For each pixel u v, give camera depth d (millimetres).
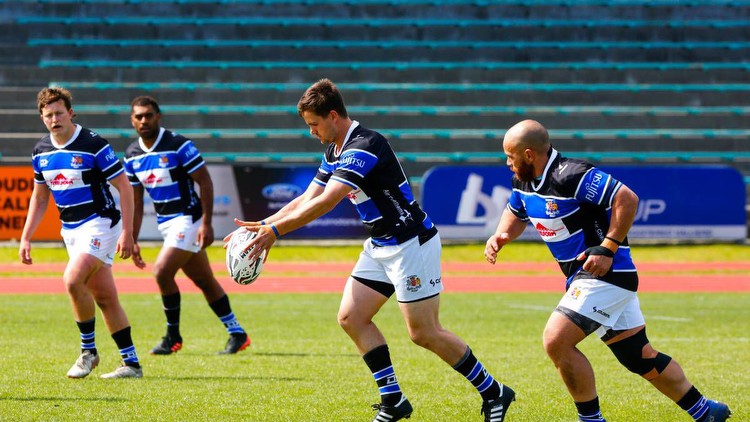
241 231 20594
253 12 114938
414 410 23188
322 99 19859
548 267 76125
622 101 108250
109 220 27203
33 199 27969
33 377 27234
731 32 118375
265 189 78500
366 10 116438
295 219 19203
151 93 103188
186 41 110875
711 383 27766
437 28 114875
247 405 23328
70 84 102750
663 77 111875
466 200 80812
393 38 114250
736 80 112625
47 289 59656
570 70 110875
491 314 47750
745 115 105688
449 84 109125
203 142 96812
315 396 24766
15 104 99500
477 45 112562
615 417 22656
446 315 47250
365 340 20703
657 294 59531
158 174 33062
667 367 19688
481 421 21938
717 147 101438
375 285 20781
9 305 50188
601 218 18953
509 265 77312
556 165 18906
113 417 21453
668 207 82188
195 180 33344
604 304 18781
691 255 81000
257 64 108000
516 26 115750
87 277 26859
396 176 20172
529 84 110312
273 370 29453
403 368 30141
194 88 103750
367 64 109875
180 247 32844
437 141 99375
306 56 110750
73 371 27031
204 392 25125
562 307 19062
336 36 113500
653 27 117250
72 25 109875
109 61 108125
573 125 103812
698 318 46312
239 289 61281
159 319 44375
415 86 107250
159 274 32781
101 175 26984
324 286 63469
